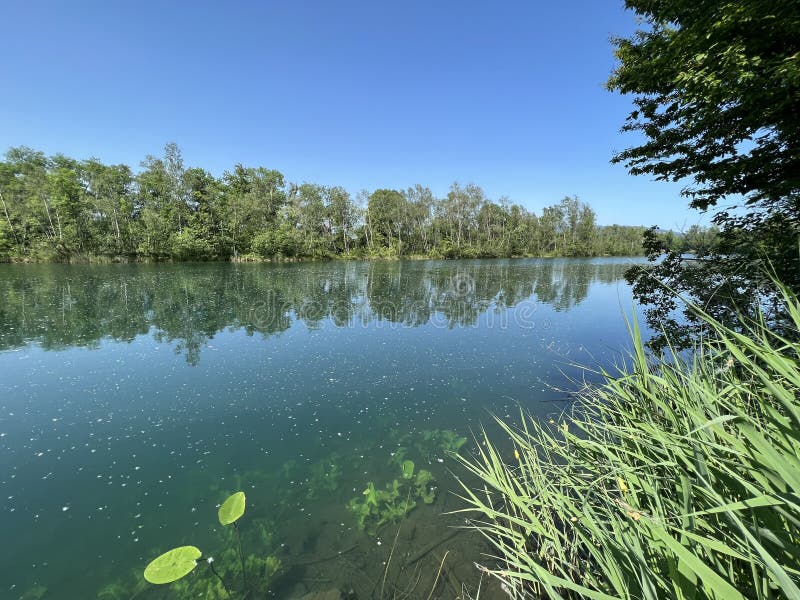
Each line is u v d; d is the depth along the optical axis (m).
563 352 7.32
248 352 7.42
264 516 2.82
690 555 0.94
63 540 2.62
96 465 3.56
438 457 3.60
